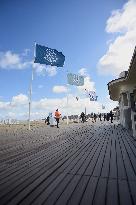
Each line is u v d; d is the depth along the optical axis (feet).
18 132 64.39
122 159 22.62
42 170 18.60
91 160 22.39
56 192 13.14
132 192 12.91
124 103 59.57
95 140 40.70
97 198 12.09
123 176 16.26
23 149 31.22
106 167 19.16
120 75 53.98
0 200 12.10
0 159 23.85
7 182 15.34
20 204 11.48
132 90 54.75
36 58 72.13
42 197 12.39
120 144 34.30
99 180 15.37
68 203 11.48
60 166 19.97
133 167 19.01
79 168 19.06
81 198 12.12
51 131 66.64
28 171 18.34
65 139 43.57
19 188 14.01
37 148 31.99
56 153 27.27
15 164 21.15
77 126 93.45
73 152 27.73
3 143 38.40
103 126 87.51
